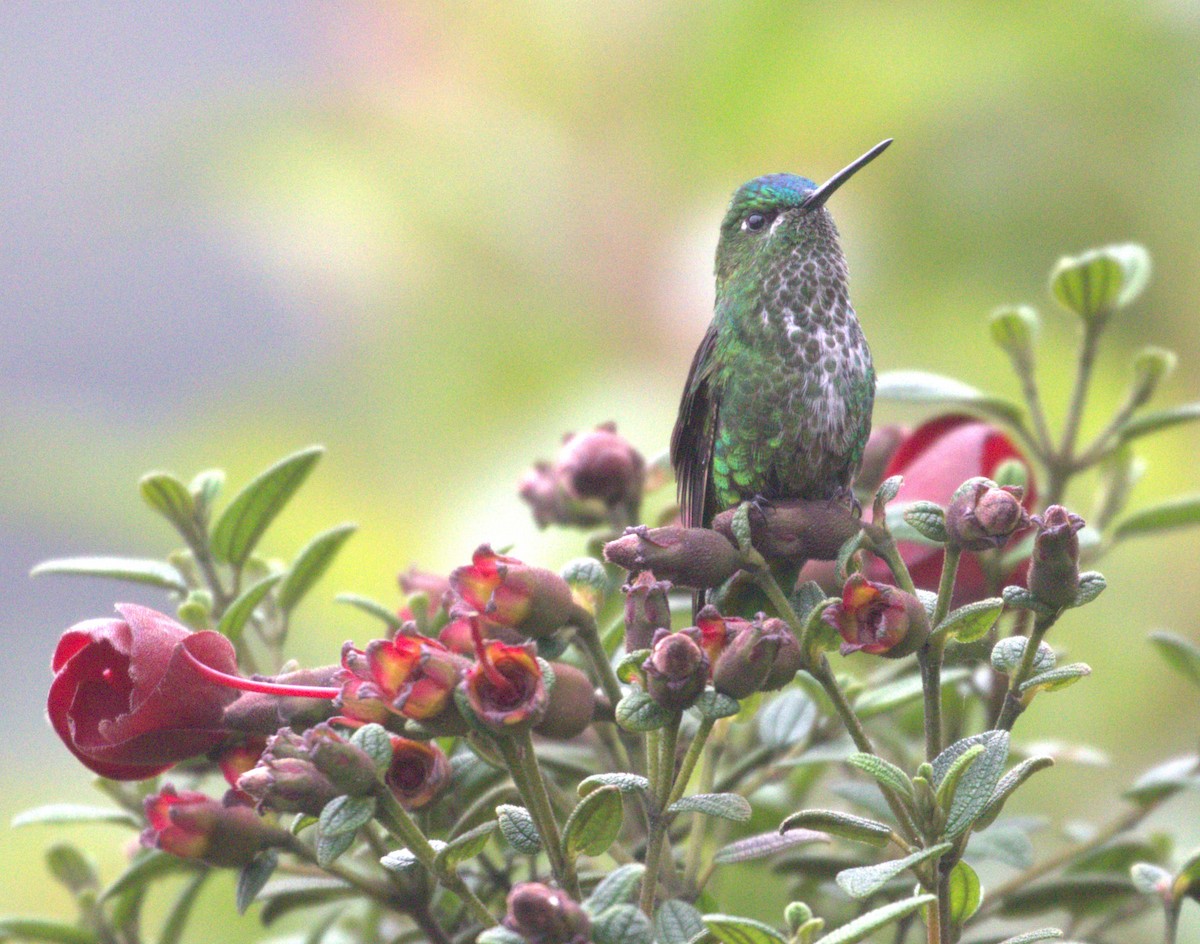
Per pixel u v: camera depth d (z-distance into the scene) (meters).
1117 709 9.15
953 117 10.59
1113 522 6.16
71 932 4.99
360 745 3.12
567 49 11.27
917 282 10.71
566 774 4.59
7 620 14.72
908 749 5.55
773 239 5.76
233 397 11.26
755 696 4.23
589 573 3.54
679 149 11.10
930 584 4.80
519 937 2.73
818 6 10.71
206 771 4.55
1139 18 10.35
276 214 11.52
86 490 10.45
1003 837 4.41
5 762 9.53
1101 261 5.50
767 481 5.72
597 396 10.77
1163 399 10.03
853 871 3.05
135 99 12.54
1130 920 5.00
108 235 13.21
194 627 4.52
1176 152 10.41
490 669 2.99
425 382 11.19
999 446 5.11
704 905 3.74
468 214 11.34
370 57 11.66
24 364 15.20
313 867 4.46
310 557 4.80
